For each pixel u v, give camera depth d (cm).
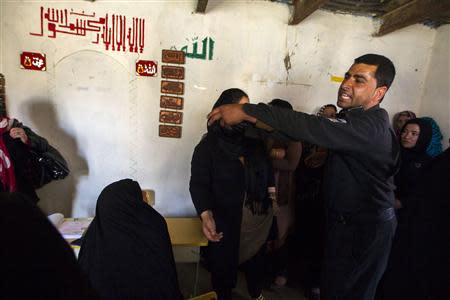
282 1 221
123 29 209
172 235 168
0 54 197
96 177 225
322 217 189
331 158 116
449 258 81
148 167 230
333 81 237
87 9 203
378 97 106
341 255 116
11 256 34
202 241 161
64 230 153
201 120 228
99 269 94
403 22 205
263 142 161
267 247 180
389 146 102
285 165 179
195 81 223
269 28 224
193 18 214
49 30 201
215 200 149
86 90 212
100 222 100
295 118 89
